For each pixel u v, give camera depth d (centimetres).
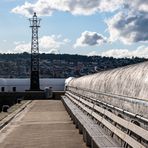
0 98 5888
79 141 1412
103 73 1903
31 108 3434
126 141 884
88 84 2362
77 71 17038
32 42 7231
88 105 1948
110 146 955
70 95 3781
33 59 7231
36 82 7169
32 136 1589
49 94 5888
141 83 1009
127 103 1120
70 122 2108
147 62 1104
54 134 1628
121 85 1253
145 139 752
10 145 1379
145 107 918
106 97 1528
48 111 3023
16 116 2570
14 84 8369
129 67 1295
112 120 1184
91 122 1547
